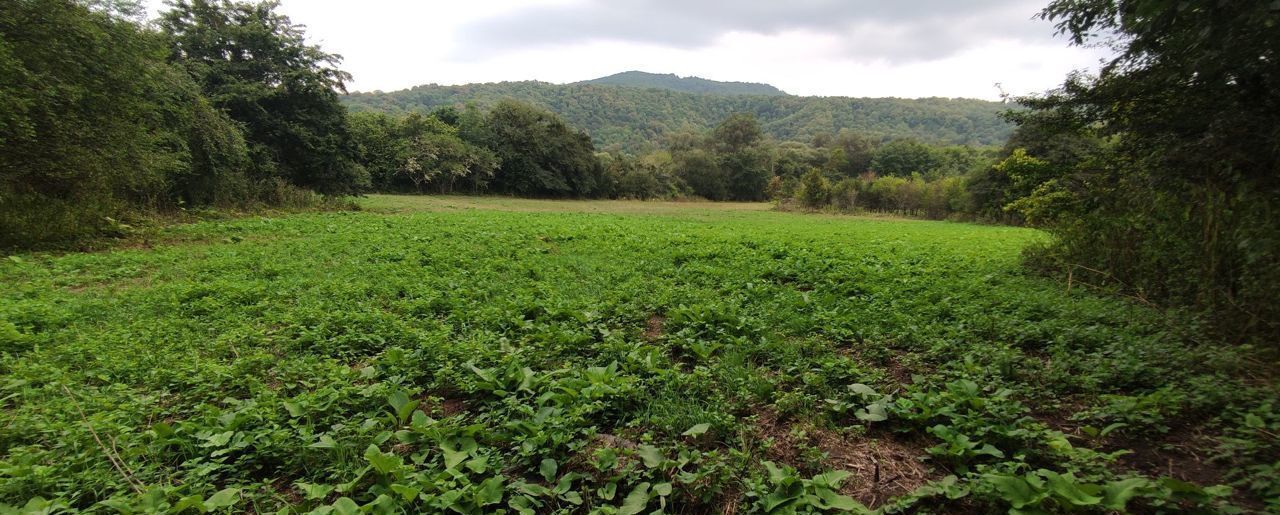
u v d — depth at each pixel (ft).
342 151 92.53
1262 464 9.89
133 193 56.49
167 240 44.39
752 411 13.38
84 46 43.34
